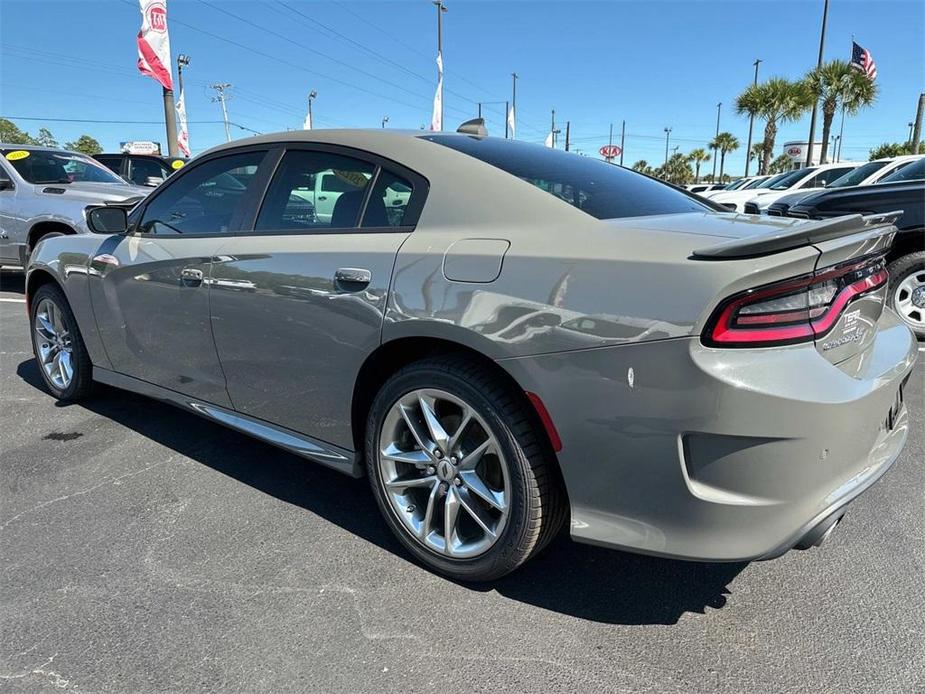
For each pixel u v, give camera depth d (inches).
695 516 72.7
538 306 77.5
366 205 99.7
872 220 84.4
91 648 79.5
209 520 109.3
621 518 77.6
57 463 129.8
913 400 168.2
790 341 70.3
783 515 72.0
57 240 155.1
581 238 80.3
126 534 104.5
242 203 115.9
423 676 75.5
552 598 89.7
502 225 86.8
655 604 88.5
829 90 889.5
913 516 110.6
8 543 101.6
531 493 82.5
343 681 74.7
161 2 516.4
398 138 102.3
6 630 82.5
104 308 139.5
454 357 87.7
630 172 118.8
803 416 68.6
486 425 84.5
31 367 197.3
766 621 85.0
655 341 70.0
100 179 332.8
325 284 96.7
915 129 936.3
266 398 111.0
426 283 86.7
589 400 74.9
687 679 75.2
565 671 76.4
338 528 107.3
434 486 93.0
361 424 102.7
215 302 113.0
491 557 87.3
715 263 69.2
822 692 73.1
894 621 84.7
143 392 138.4
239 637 81.7
